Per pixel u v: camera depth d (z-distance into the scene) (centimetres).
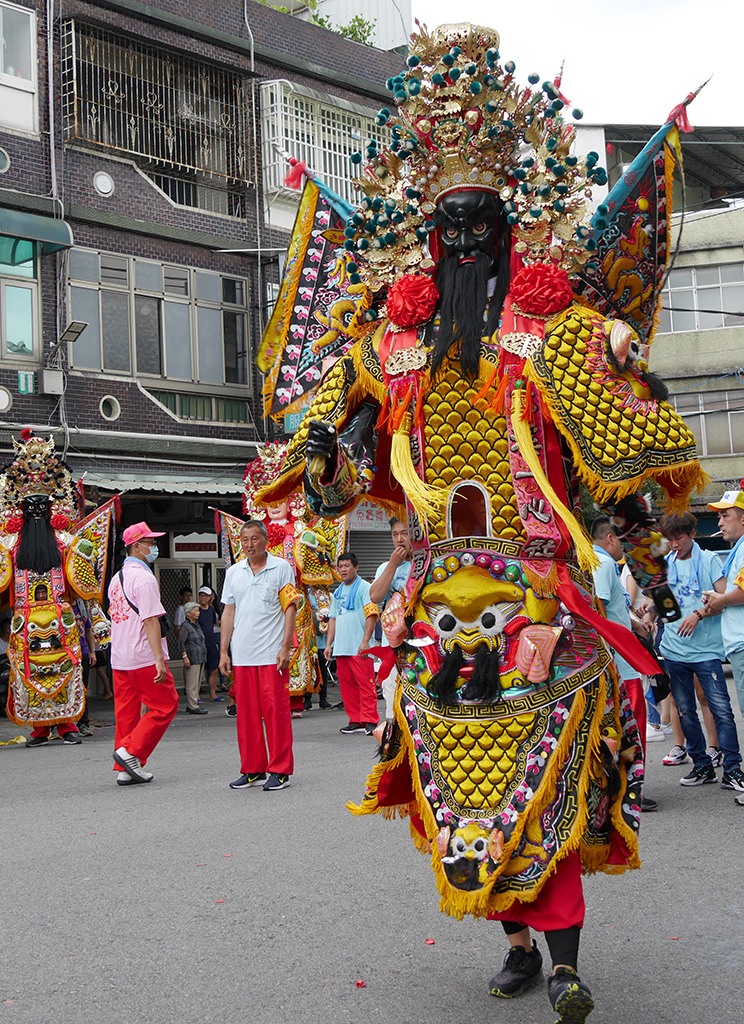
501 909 278
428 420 308
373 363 321
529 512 296
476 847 283
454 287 307
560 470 303
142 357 1816
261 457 1423
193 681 1477
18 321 1648
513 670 290
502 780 287
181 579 1889
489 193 313
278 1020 319
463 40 321
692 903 431
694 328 2903
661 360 2905
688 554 708
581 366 294
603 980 345
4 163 1658
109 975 365
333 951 380
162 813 656
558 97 315
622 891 453
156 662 785
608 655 304
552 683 289
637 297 339
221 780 788
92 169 1766
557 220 307
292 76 2073
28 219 1616
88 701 1650
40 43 1708
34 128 1698
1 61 1662
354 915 422
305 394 426
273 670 732
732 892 445
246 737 740
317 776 781
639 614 525
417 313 309
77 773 872
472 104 311
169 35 1869
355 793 695
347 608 1113
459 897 282
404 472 303
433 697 300
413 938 391
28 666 1117
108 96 1792
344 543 1395
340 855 523
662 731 956
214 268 1928
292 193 2025
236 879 484
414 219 317
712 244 2884
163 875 498
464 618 297
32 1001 343
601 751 296
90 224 1756
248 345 1972
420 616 307
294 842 556
